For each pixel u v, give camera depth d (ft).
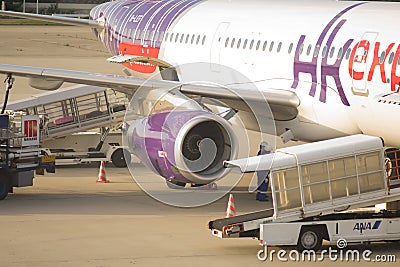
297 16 255.91
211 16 307.58
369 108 214.28
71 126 295.89
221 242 190.80
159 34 337.11
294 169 181.68
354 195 186.70
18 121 294.87
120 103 312.29
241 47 276.21
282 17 262.67
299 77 240.53
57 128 294.46
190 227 206.49
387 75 208.54
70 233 197.26
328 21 238.27
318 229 181.78
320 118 232.12
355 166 186.70
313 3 262.06
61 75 247.29
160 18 342.03
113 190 257.14
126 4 389.19
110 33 393.09
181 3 340.59
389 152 208.74
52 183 269.03
